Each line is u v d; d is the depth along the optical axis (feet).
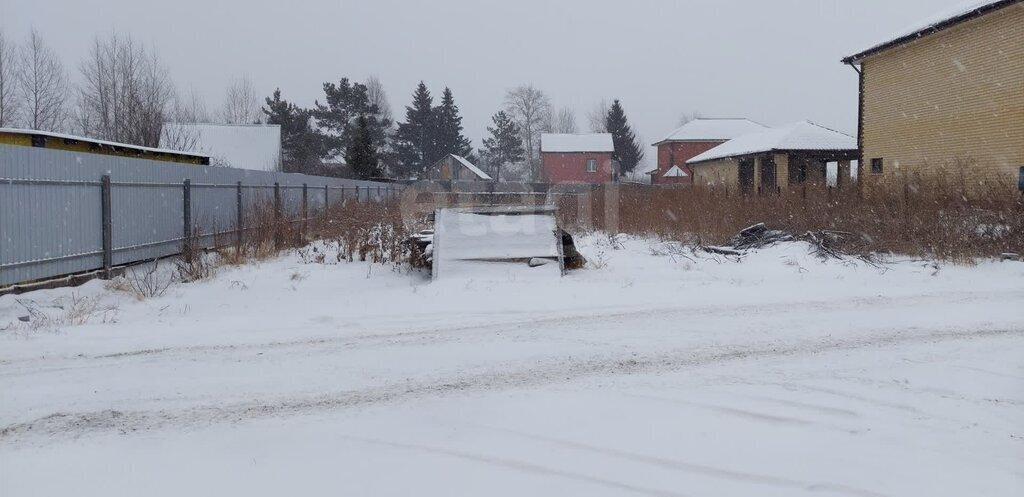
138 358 20.67
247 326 25.63
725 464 13.14
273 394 17.28
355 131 169.68
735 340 22.90
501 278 36.19
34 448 13.82
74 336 23.81
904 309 28.37
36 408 16.12
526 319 26.61
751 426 15.10
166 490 12.07
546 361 20.34
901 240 46.70
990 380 18.37
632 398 16.94
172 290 35.14
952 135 72.13
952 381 18.29
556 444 14.10
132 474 12.69
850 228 50.39
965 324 25.35
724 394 17.24
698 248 51.60
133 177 40.70
